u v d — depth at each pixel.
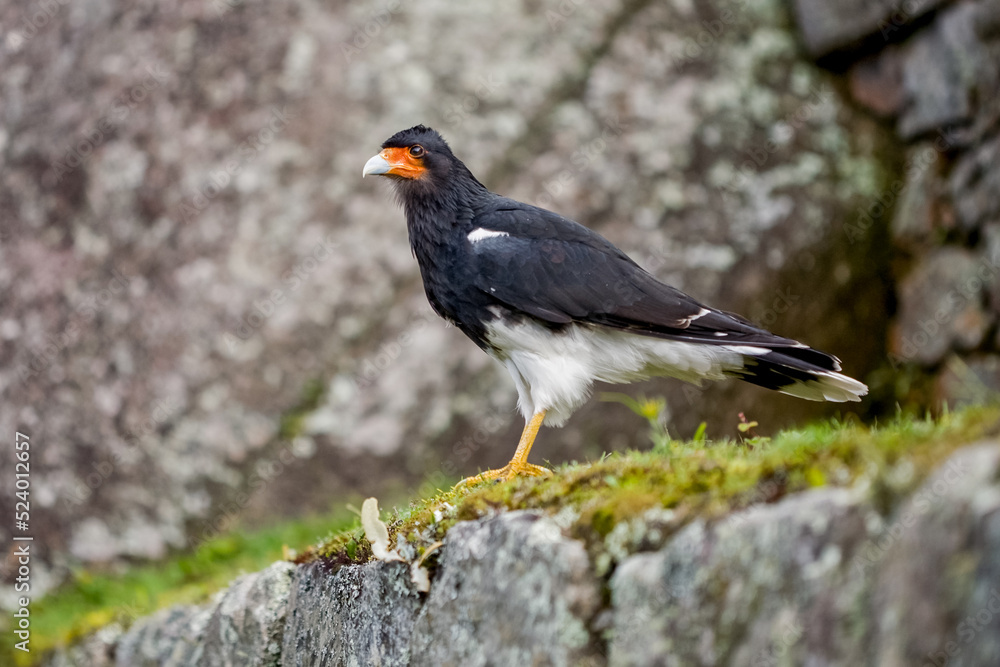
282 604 7.14
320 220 13.27
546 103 13.67
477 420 12.86
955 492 3.07
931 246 13.38
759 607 3.49
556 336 7.25
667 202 13.34
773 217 13.40
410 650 5.13
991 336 12.52
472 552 4.73
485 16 13.91
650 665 3.77
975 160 12.88
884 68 13.98
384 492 12.73
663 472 4.34
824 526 3.39
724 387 12.93
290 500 12.84
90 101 14.42
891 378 13.52
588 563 4.11
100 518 13.27
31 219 14.35
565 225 7.55
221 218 13.38
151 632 9.37
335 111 13.52
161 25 14.39
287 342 13.02
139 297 13.48
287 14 13.91
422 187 7.74
